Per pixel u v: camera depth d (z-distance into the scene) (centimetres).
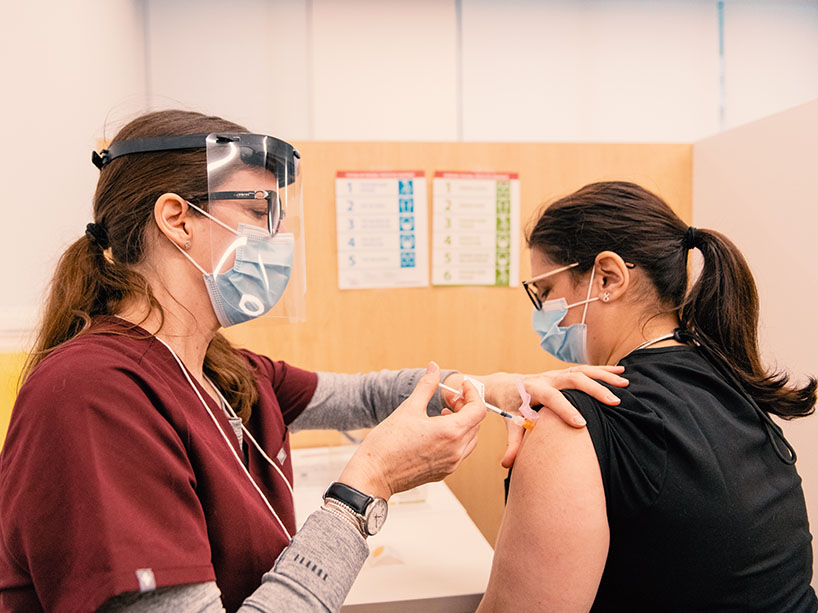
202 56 232
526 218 184
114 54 192
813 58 267
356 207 177
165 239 71
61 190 151
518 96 254
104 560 48
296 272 91
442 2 246
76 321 70
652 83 261
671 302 86
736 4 261
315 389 114
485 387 108
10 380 114
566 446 69
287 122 240
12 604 54
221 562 64
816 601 72
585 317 91
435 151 179
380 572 107
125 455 53
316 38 239
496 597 74
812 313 137
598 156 186
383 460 68
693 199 188
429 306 182
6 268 131
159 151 70
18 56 134
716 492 64
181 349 75
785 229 146
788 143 144
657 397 71
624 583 69
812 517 137
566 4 254
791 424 142
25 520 51
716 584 65
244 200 73
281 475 85
